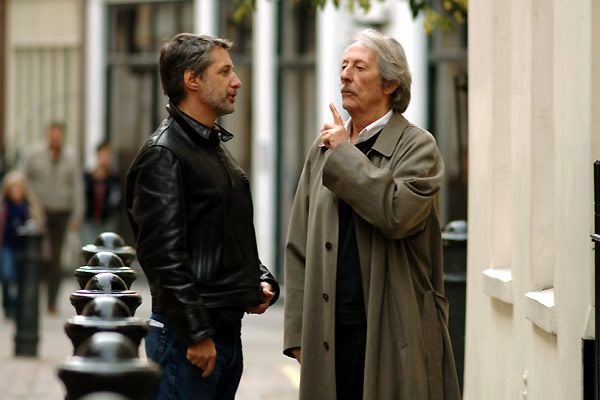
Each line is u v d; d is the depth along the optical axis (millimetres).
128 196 10555
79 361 6875
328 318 10586
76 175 31531
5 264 30391
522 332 12328
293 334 11023
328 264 10609
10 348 25203
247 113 34375
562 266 10734
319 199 10766
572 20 10453
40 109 39469
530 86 11844
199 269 10383
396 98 10719
